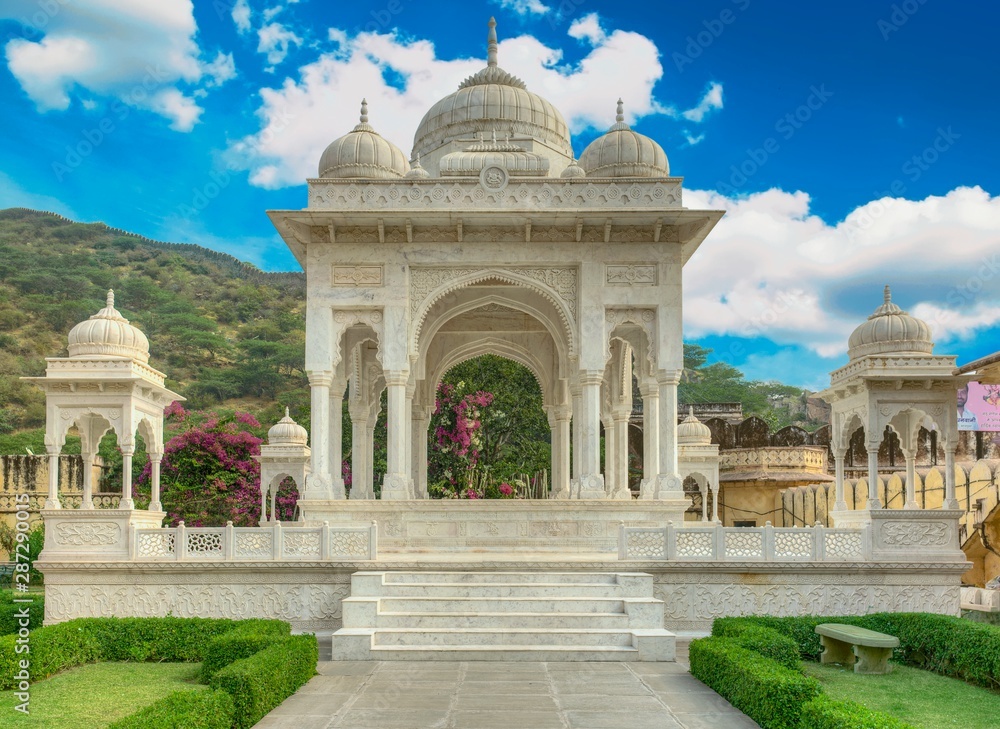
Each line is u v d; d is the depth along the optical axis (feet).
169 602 44.16
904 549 44.50
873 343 48.08
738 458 99.19
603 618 37.93
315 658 33.12
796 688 24.11
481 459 98.58
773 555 44.06
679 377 52.37
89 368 46.19
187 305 197.06
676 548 43.75
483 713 26.86
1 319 174.09
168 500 91.35
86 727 25.50
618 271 53.06
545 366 71.41
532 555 47.29
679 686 30.89
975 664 31.63
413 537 49.93
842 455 50.39
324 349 52.44
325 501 50.08
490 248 53.21
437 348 71.36
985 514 56.18
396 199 51.62
